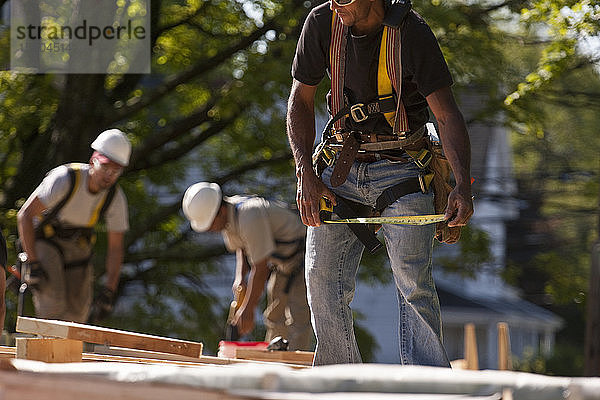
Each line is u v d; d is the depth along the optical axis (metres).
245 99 20.94
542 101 24.69
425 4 19.88
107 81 24.42
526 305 55.59
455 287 54.03
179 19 23.39
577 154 40.81
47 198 11.05
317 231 6.38
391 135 6.16
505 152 45.34
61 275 11.41
